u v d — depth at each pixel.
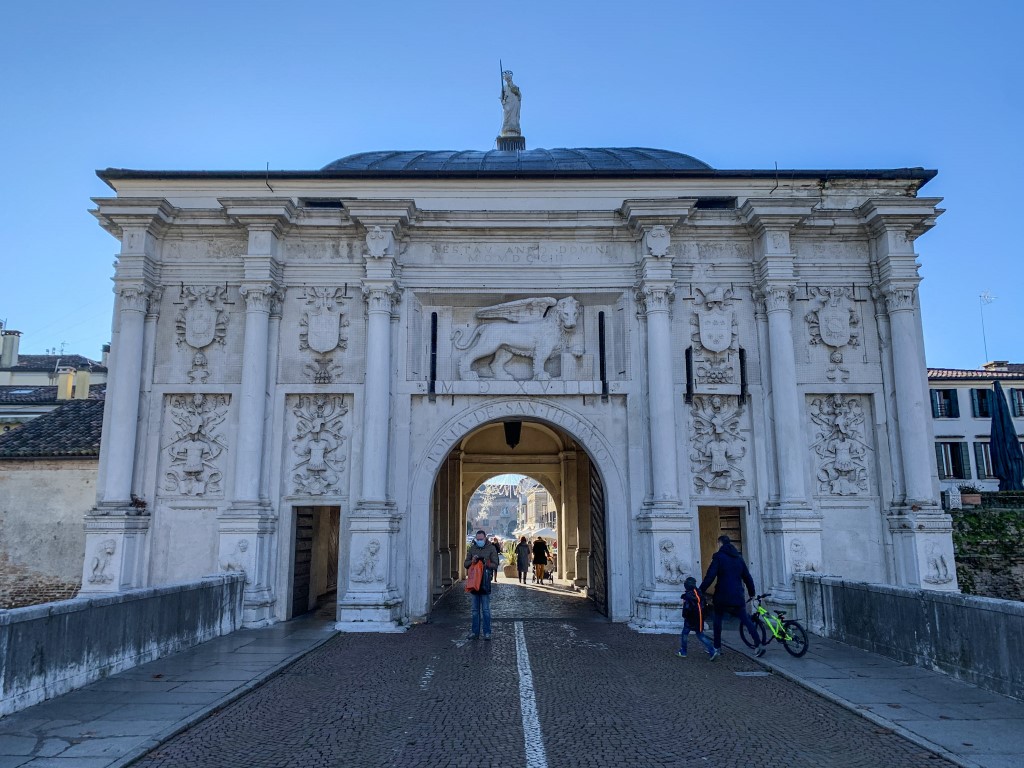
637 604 16.22
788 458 16.66
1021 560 18.97
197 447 17.00
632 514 17.03
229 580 14.98
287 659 11.95
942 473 41.69
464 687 10.27
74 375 34.44
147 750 7.41
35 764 6.93
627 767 7.06
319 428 17.19
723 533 21.06
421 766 7.09
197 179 18.70
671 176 18.69
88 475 19.41
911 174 18.83
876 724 8.33
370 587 15.74
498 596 23.12
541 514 76.00
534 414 17.56
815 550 16.12
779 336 17.16
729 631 15.35
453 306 18.31
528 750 7.53
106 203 17.08
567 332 18.12
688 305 17.88
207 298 17.62
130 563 16.23
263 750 7.54
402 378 17.55
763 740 7.86
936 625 10.77
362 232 17.77
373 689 10.16
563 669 11.49
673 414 16.89
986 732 7.94
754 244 18.08
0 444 20.28
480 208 18.75
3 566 19.02
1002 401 25.95
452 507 28.80
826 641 13.68
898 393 17.09
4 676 8.34
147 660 11.55
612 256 18.08
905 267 17.33
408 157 22.05
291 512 16.95
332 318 17.52
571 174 18.61
